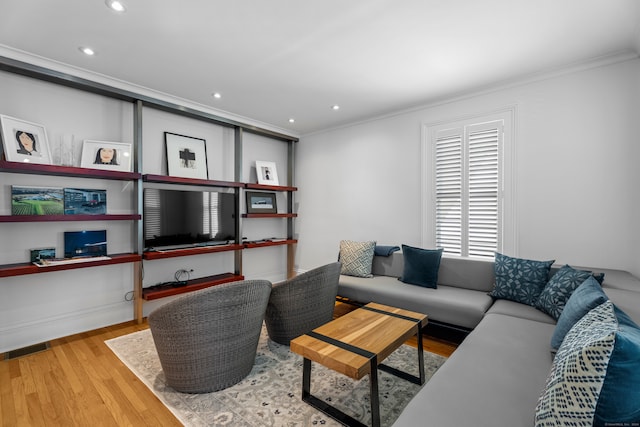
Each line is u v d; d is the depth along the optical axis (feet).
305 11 6.69
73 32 7.39
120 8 6.52
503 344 5.72
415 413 3.85
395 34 7.55
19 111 8.75
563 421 2.94
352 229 14.76
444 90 10.95
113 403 6.12
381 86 10.59
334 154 15.47
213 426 5.45
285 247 17.34
